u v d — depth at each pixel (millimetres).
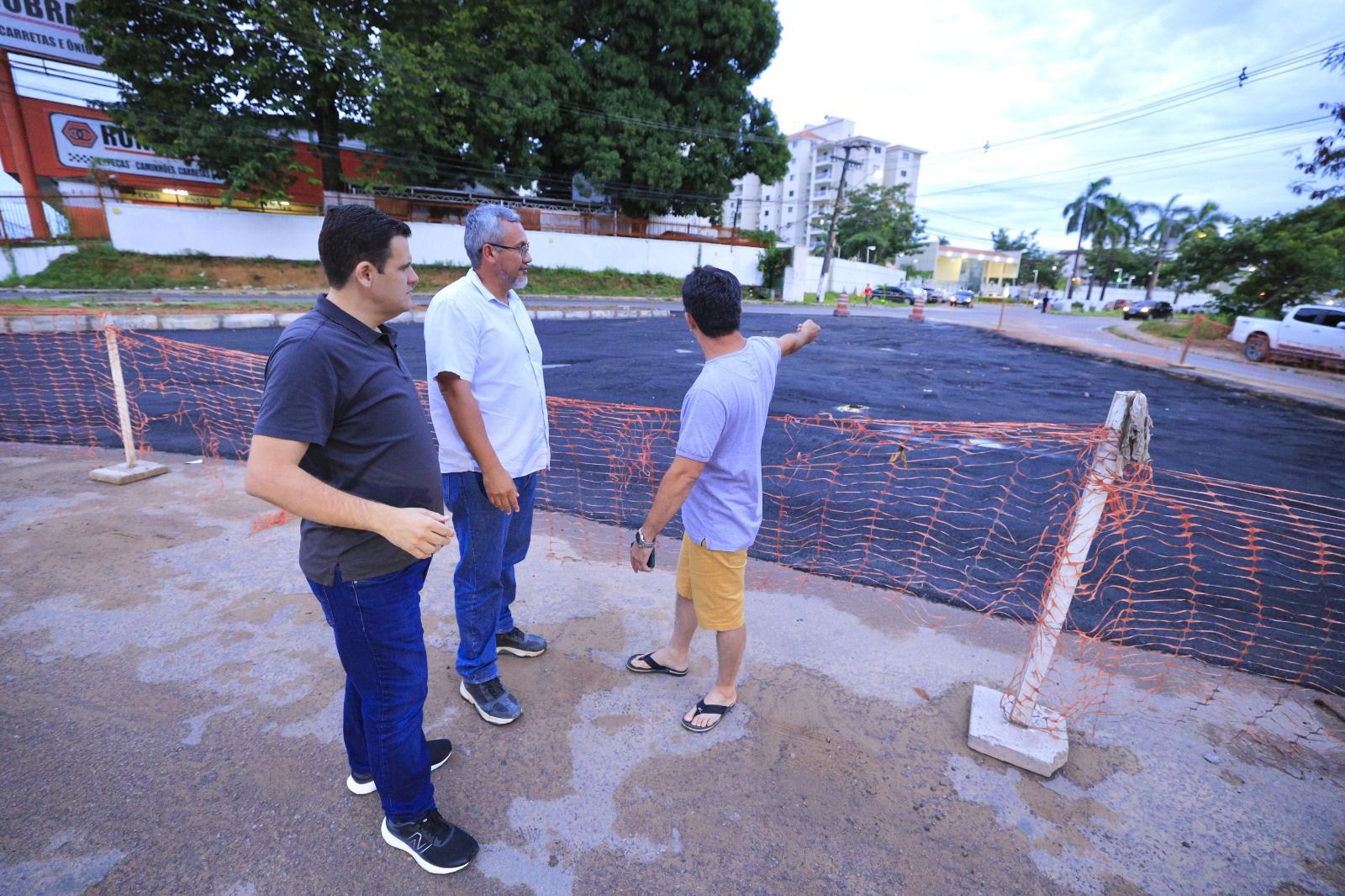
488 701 2346
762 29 28984
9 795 1938
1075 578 2148
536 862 1796
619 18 26891
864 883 1763
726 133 29641
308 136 23562
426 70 21750
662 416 7078
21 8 18781
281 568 3381
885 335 19734
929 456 5953
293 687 2477
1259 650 3070
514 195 30344
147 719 2275
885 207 59312
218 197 22453
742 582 2277
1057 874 1812
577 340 13836
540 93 25438
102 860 1741
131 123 18859
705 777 2119
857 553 3939
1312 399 10773
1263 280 19969
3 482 4492
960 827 1961
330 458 1499
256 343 10867
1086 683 2707
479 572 2234
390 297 1530
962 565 3832
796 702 2506
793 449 6121
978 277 76312
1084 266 70750
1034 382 11570
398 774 1696
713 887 1737
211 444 5625
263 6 18625
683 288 2076
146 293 17797
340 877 1725
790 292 36094
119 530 3768
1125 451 1997
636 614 3113
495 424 2277
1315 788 2162
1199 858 1880
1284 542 4441
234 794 1978
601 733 2307
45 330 11055
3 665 2541
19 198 19078
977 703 2447
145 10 18266
